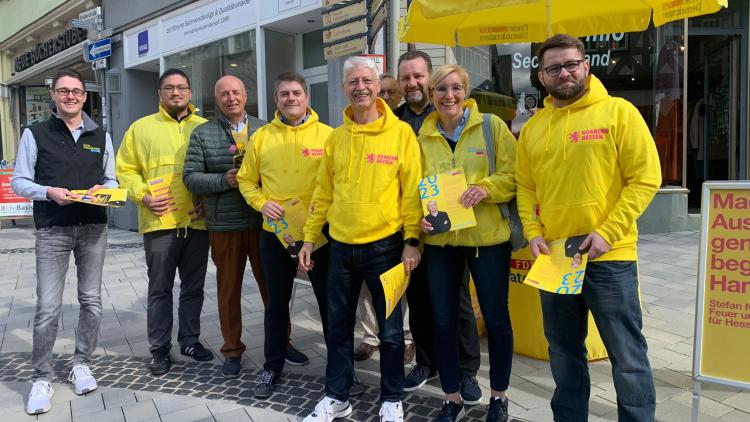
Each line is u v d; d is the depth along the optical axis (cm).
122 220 1120
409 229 279
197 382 357
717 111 866
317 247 312
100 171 350
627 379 232
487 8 303
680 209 791
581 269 226
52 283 335
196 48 936
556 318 248
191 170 355
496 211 272
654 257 646
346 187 283
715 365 246
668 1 362
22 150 329
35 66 1441
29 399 323
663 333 409
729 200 243
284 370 373
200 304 400
